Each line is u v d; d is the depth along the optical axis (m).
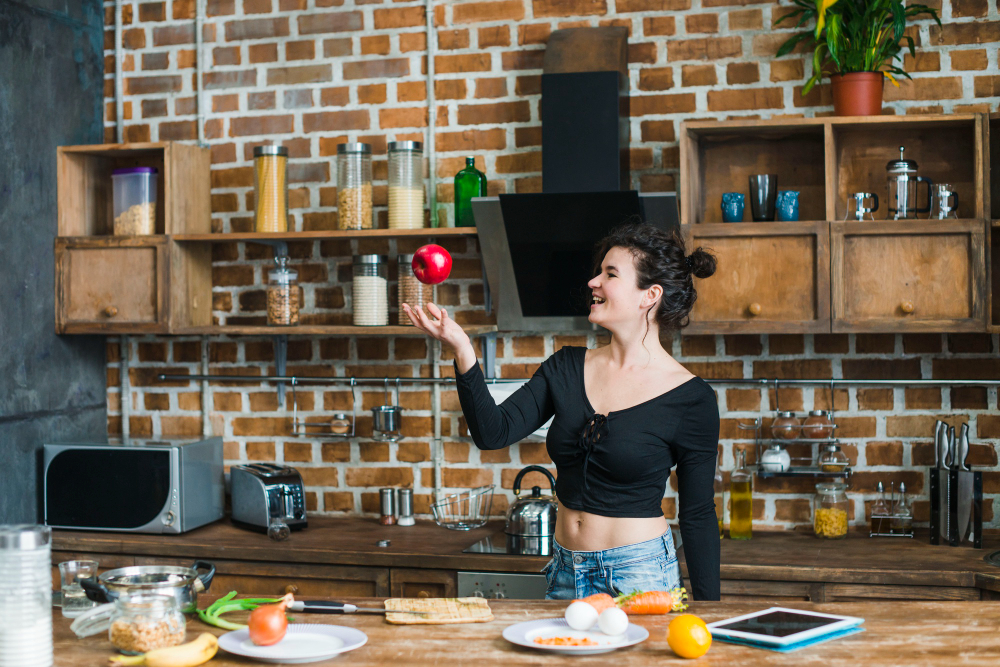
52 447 3.25
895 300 2.85
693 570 2.03
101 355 3.71
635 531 2.02
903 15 2.93
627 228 2.16
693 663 1.45
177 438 3.59
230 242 3.63
